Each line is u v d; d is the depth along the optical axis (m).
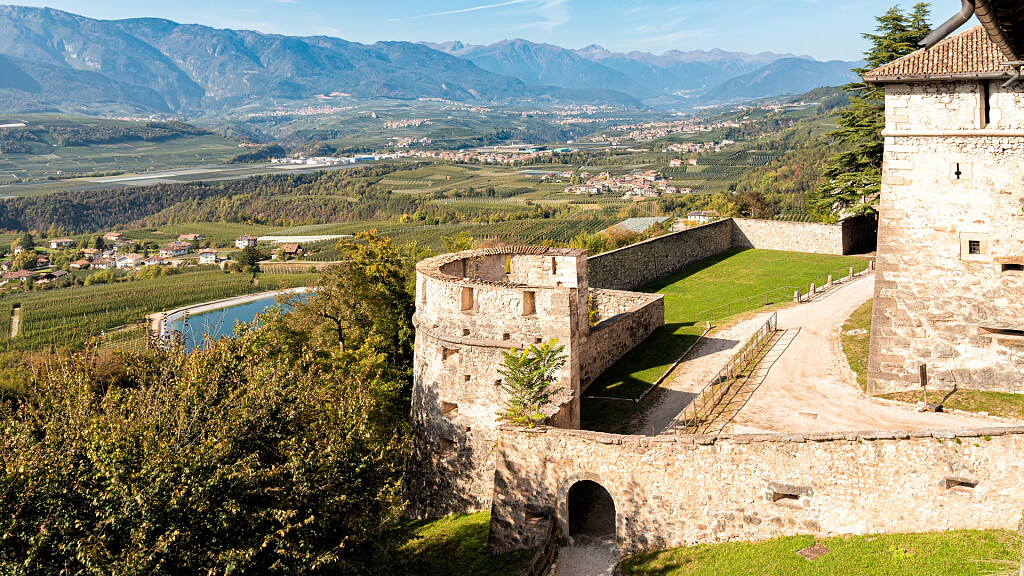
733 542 22.73
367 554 22.62
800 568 20.52
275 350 37.25
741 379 34.34
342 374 36.78
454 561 26.03
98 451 19.31
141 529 18.25
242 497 20.06
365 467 23.23
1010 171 28.30
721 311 48.12
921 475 21.11
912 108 29.52
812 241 62.47
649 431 29.94
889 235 30.61
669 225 103.00
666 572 22.09
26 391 40.16
